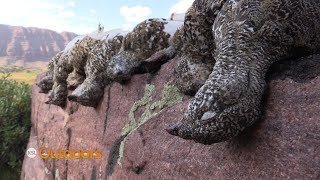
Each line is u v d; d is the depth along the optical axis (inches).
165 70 7.7
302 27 4.8
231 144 5.2
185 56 6.8
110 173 8.4
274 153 4.6
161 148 6.7
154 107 7.6
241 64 4.7
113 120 9.1
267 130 4.7
